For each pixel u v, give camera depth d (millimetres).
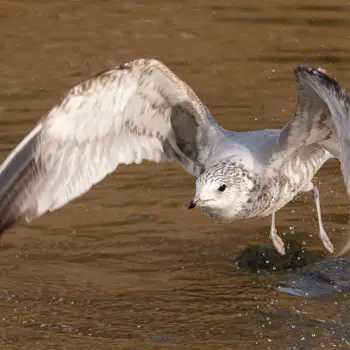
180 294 12234
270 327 11352
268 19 23500
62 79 20469
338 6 24219
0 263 13062
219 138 11188
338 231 13930
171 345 10945
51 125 10281
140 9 24266
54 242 13695
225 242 13688
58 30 23062
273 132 11125
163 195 15125
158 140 11148
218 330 11297
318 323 11438
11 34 22812
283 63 21078
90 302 12039
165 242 13695
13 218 10258
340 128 9414
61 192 10516
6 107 18766
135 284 12523
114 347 10883
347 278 12586
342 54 21438
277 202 11211
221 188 10484
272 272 12820
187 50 21922
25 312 11773
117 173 15922
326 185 15398
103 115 10531
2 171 10109
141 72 10312
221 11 24062
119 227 14125
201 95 19438
